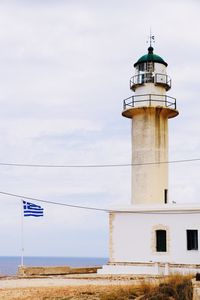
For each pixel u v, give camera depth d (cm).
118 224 3525
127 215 3506
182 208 3347
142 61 3956
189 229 3322
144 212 3459
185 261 3297
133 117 3938
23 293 2288
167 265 3241
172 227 3372
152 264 3356
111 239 3528
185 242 3322
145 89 3916
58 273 3575
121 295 2086
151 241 3412
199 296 1908
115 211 3534
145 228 3444
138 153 3856
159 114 3878
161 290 2084
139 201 3788
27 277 3247
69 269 3644
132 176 3875
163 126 3903
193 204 3325
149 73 3928
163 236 3400
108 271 3397
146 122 3856
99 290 2331
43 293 2275
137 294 2120
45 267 3547
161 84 3925
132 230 3478
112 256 3506
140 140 3859
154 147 3838
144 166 3819
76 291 2316
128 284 2567
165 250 3378
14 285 2688
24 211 3706
